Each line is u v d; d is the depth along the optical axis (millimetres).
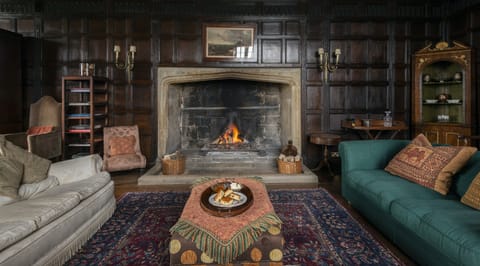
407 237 1765
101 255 1830
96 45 4387
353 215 2516
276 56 4477
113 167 3787
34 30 4320
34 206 1689
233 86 4848
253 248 1452
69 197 1873
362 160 2678
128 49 4395
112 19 4379
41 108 4086
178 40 4418
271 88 4855
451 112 4430
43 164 2254
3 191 1843
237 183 2064
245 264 1450
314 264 1736
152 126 4465
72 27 4363
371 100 4531
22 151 2221
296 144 4516
